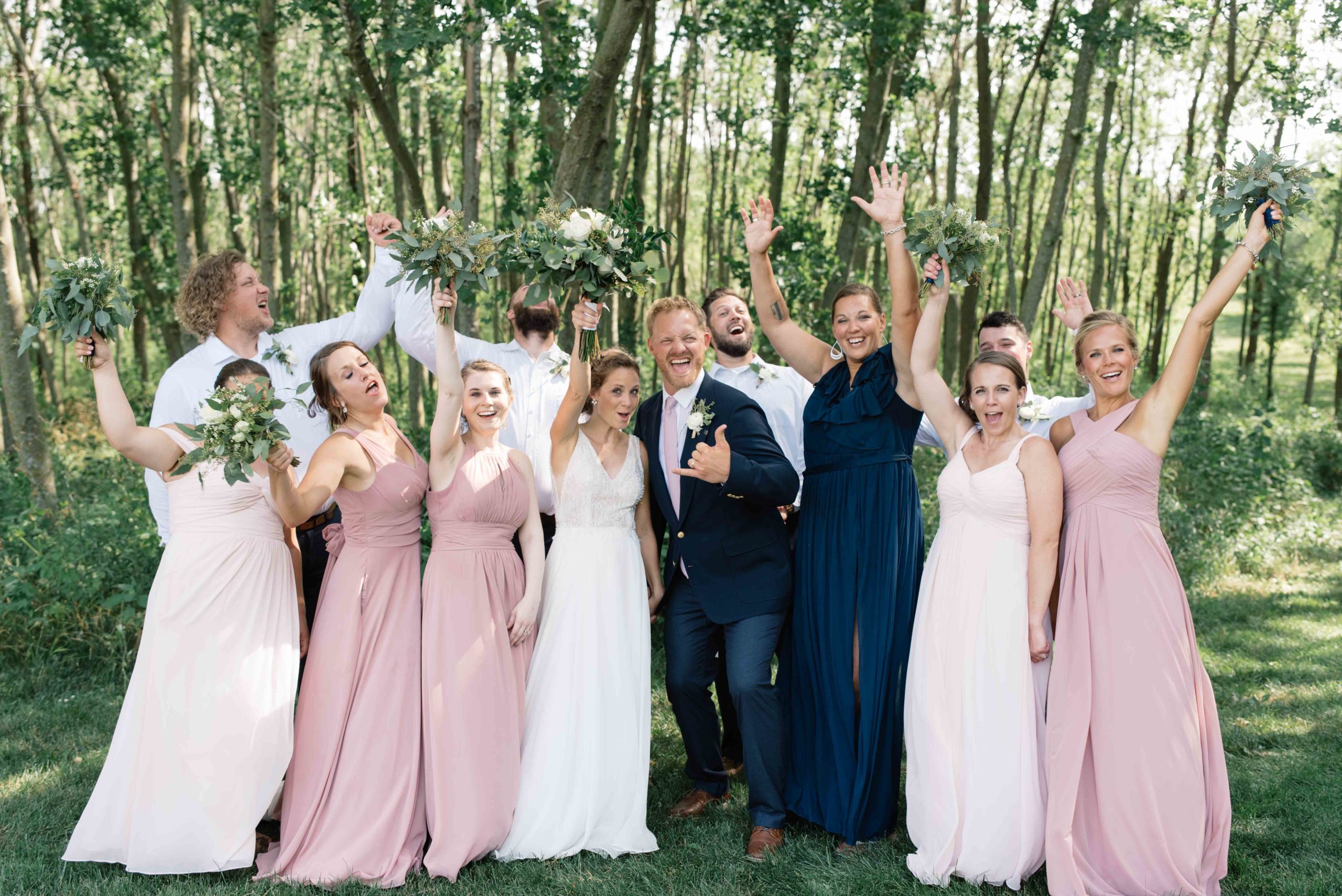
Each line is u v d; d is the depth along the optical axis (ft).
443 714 11.02
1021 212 78.59
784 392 15.96
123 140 51.16
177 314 13.04
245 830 10.49
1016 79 67.15
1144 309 93.91
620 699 11.66
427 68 27.76
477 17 20.80
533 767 11.39
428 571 11.59
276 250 31.83
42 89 42.68
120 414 10.59
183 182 35.83
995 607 10.54
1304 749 14.23
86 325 10.23
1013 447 10.85
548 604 11.95
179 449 10.98
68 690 16.89
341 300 78.02
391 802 10.71
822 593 11.85
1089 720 10.05
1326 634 21.34
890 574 11.62
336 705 10.87
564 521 12.14
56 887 10.21
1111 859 9.87
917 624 11.09
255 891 10.07
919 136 55.16
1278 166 10.13
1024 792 10.24
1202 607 23.86
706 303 16.03
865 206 11.53
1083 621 10.25
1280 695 16.99
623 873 10.68
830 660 11.73
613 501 12.12
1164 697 9.87
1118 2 30.94
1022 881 10.36
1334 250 69.46
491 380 11.79
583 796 11.32
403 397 55.42
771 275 12.97
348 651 11.00
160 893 10.00
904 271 11.38
